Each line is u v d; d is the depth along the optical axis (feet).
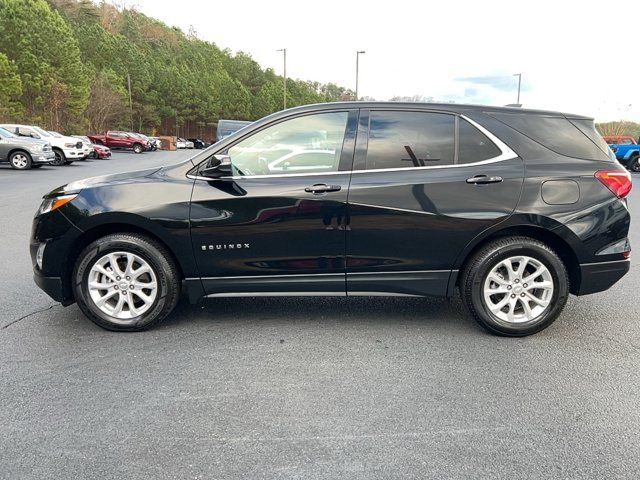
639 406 9.05
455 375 10.22
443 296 12.25
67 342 11.72
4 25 135.03
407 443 7.93
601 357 11.12
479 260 11.87
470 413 8.81
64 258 12.01
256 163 12.06
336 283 12.09
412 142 11.96
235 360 10.86
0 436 8.03
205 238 11.79
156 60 254.88
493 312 12.08
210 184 11.84
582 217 11.74
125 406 8.95
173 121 247.70
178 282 12.40
